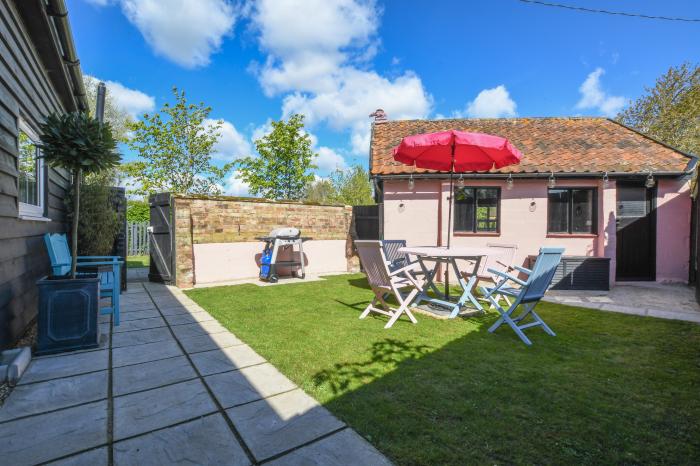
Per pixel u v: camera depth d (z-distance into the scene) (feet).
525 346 12.69
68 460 6.24
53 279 12.63
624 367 10.75
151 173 53.88
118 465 6.11
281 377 9.84
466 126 36.65
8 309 12.01
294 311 17.76
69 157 12.21
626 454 6.49
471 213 29.01
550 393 8.95
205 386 9.25
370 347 12.38
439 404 8.30
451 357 11.46
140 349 12.12
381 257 14.98
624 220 28.63
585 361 11.24
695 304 20.38
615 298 22.12
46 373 10.05
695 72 51.57
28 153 15.61
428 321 16.14
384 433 7.08
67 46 17.13
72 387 9.17
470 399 8.57
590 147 30.40
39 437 6.93
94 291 12.26
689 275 27.14
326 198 87.35
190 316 16.72
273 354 11.59
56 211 20.15
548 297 22.43
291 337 13.46
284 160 57.98
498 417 7.75
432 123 38.29
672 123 51.90
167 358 11.29
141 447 6.62
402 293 23.18
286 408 8.09
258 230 30.01
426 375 9.98
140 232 48.24
